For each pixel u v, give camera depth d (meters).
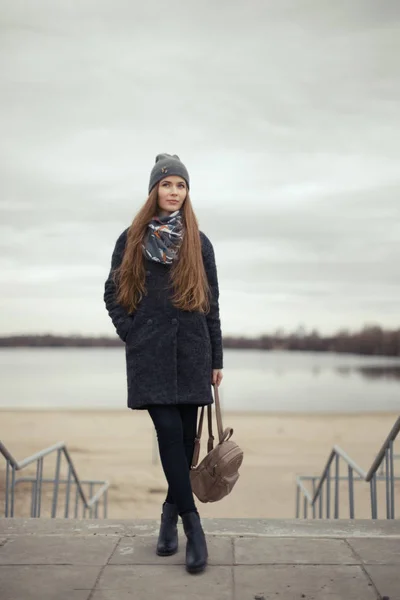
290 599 2.55
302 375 77.12
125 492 14.30
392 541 3.20
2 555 3.04
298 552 3.06
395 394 56.34
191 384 3.01
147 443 23.92
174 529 3.07
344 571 2.82
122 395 56.59
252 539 3.25
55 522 3.56
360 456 20.72
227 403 47.44
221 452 3.04
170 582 2.72
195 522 2.89
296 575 2.79
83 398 54.09
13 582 2.73
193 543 2.86
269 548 3.12
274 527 3.45
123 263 3.06
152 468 17.67
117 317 3.09
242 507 12.70
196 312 3.05
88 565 2.92
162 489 14.69
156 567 2.89
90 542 3.23
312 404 47.62
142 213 3.09
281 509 12.52
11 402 50.25
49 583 2.72
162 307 3.01
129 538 3.29
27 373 81.06
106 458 19.70
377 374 78.44
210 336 3.15
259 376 75.81
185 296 2.98
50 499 12.15
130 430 28.97
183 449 3.00
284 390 58.94
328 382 67.94
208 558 2.99
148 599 2.56
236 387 61.59
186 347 3.02
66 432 28.14
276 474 16.52
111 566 2.91
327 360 107.44
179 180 3.10
